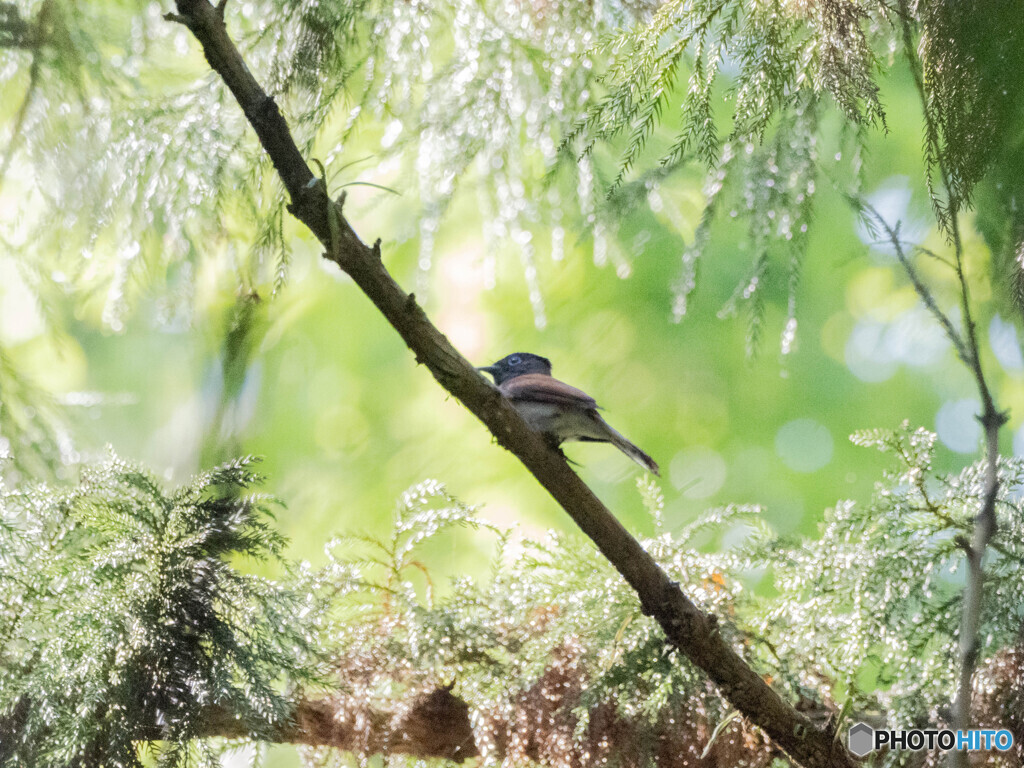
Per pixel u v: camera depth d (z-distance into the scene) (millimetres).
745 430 12898
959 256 4613
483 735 5160
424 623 5543
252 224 7289
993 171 4172
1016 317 4570
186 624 5121
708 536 6074
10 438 7398
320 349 12250
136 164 6984
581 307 12328
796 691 5160
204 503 5375
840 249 11734
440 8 6781
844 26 4855
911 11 4664
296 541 11445
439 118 6797
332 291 12141
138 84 7688
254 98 4262
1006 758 4902
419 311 4441
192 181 6957
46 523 5402
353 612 5766
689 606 4656
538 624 5730
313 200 4320
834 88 4965
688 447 12836
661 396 12680
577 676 5480
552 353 12375
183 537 5262
